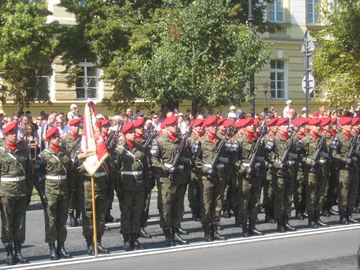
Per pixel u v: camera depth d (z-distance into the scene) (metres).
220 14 29.91
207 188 17.03
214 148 17.09
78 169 15.79
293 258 15.08
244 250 16.00
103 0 37.19
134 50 34.69
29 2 35.38
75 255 15.70
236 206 19.47
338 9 37.84
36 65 34.16
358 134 19.98
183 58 29.42
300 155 19.31
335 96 35.78
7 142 14.91
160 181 16.56
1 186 14.75
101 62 37.25
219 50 30.28
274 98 52.72
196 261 14.81
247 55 30.12
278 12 53.16
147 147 17.09
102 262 14.81
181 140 16.83
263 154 18.02
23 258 14.98
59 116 24.83
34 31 32.91
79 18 36.69
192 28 29.55
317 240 17.22
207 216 17.09
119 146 16.17
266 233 18.30
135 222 16.17
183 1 33.41
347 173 19.62
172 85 29.05
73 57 37.09
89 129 15.53
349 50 37.41
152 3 37.78
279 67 53.22
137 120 16.97
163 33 30.67
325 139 19.44
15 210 14.94
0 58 32.03
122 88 35.50
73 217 19.95
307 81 29.59
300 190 20.66
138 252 15.83
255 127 18.06
